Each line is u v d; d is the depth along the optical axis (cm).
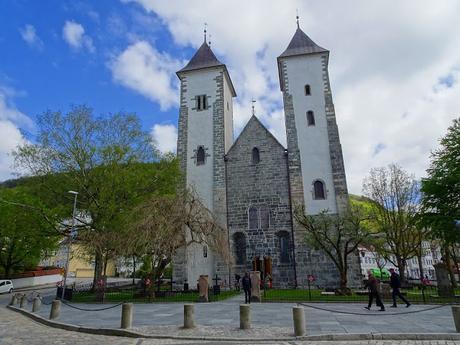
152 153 3097
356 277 2842
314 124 3378
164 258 2361
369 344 985
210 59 3975
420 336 1040
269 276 2992
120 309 1906
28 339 1168
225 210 3297
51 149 2923
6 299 3241
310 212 3098
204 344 1031
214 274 3125
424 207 2522
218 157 3488
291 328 1216
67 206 2942
